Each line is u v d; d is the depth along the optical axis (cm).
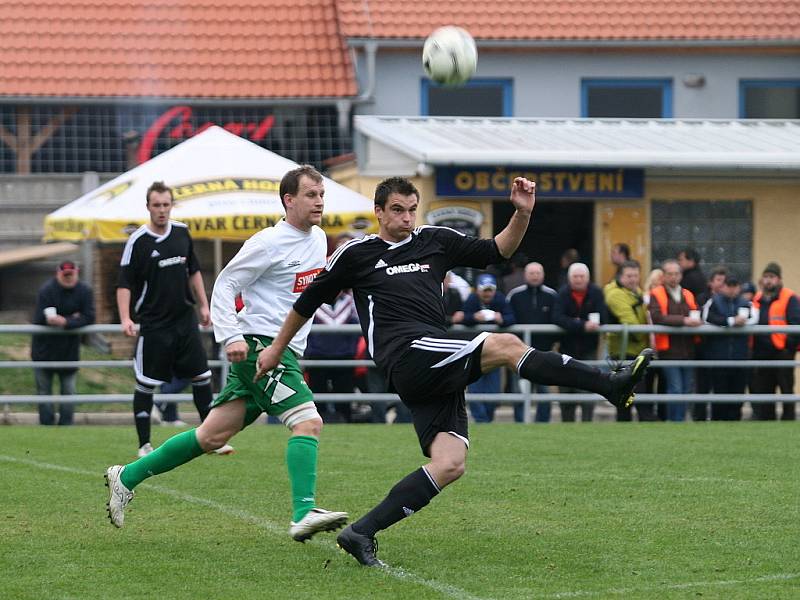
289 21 6656
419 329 1877
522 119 6034
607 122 6097
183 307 3102
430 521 2255
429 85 6494
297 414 2039
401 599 1691
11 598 1702
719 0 6675
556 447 3334
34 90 6162
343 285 1934
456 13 6494
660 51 6581
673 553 1983
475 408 4325
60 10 6575
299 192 2133
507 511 2353
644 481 2720
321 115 6406
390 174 5522
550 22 6500
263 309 2108
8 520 2259
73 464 2967
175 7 6656
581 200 5559
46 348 4134
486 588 1748
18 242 6153
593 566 1891
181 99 6225
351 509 2366
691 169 5575
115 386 5169
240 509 2377
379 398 4153
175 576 1831
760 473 2844
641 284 5575
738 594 1716
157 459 2089
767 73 6644
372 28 6316
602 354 4609
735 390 4397
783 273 5659
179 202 4444
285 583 1786
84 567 1889
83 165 6281
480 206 5434
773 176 5622
